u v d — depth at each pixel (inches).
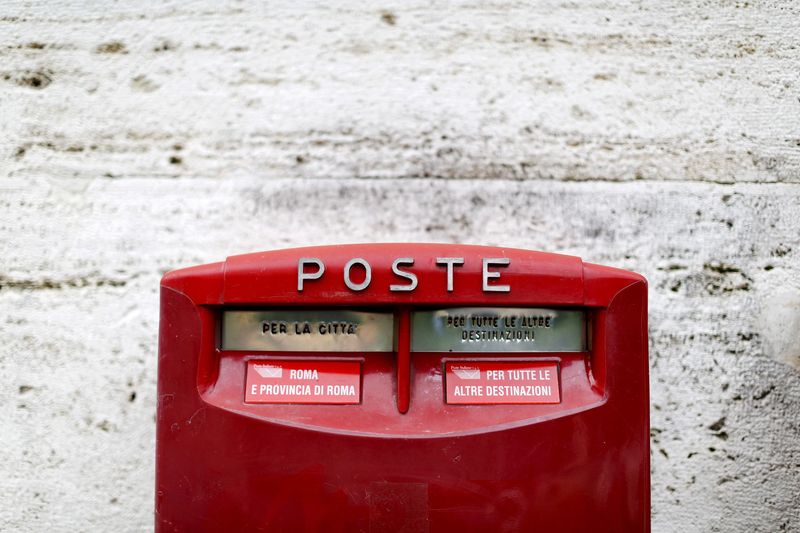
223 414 52.4
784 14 79.9
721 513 74.2
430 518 51.1
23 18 80.0
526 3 79.8
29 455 74.7
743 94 79.4
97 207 77.9
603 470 52.6
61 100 79.0
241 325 55.2
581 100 78.8
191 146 78.4
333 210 77.2
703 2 80.4
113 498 74.0
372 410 53.2
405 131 78.2
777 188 78.6
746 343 76.5
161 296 54.2
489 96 78.7
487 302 53.4
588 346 55.9
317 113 78.5
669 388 75.6
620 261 77.1
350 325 55.1
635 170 78.3
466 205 77.2
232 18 79.7
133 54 79.6
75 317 76.4
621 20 80.0
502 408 53.6
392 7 79.7
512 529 51.4
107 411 75.2
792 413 75.8
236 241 77.0
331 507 51.3
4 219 77.7
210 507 51.9
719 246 77.6
